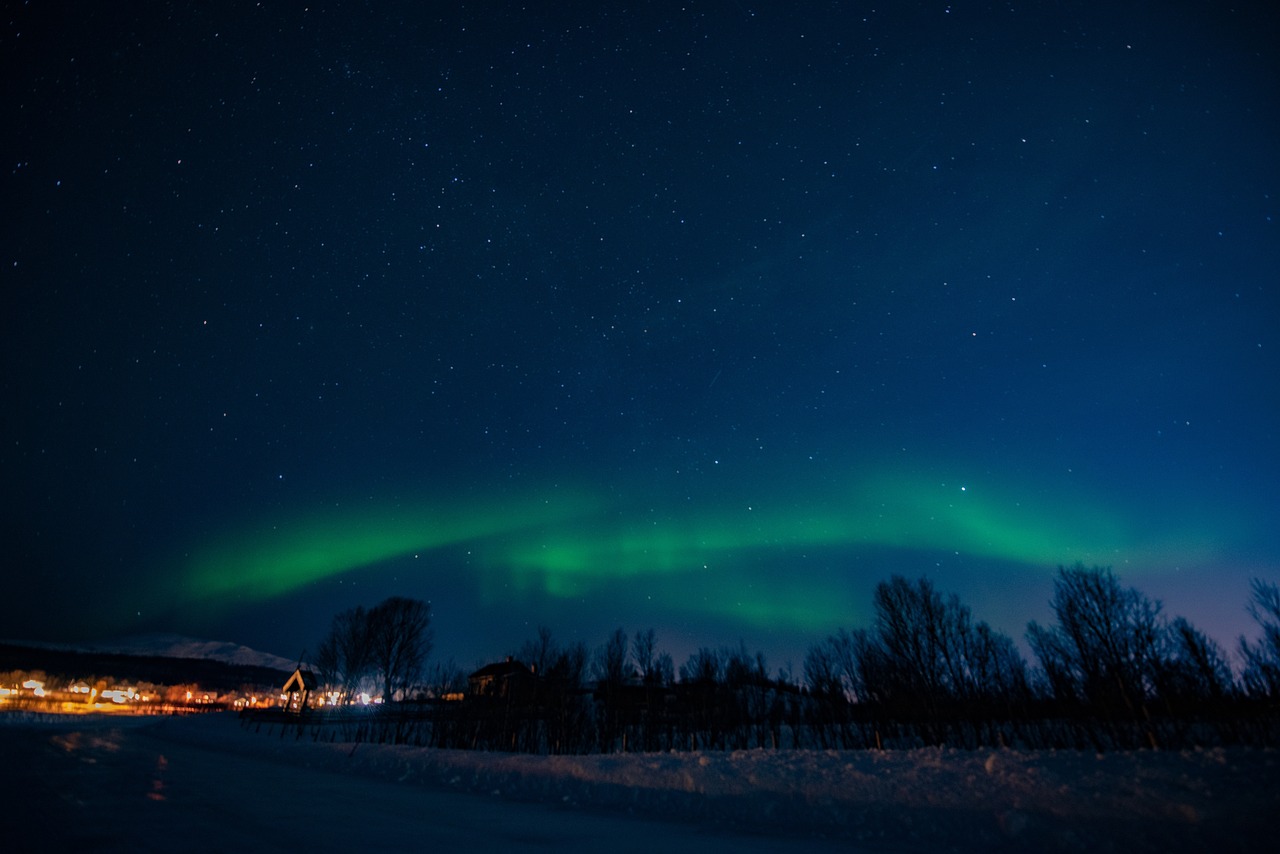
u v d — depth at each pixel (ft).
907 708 103.04
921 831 38.45
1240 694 72.43
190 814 37.68
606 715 119.75
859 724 108.58
